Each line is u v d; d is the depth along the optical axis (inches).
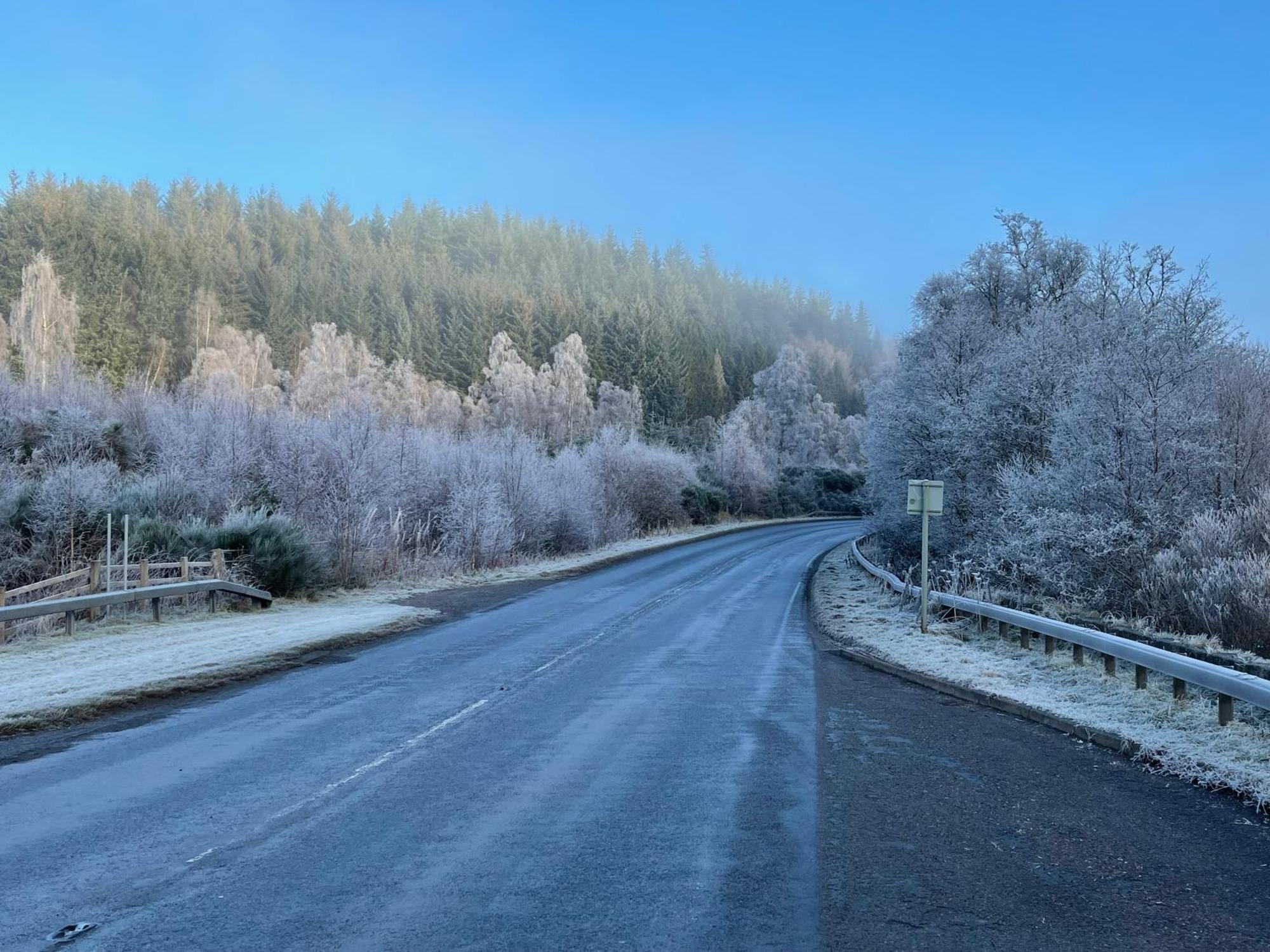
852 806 240.5
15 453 1026.1
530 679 446.0
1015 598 640.4
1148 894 181.3
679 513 2159.2
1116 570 602.9
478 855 201.5
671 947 154.6
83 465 996.6
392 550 1049.5
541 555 1365.7
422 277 4955.7
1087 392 654.5
